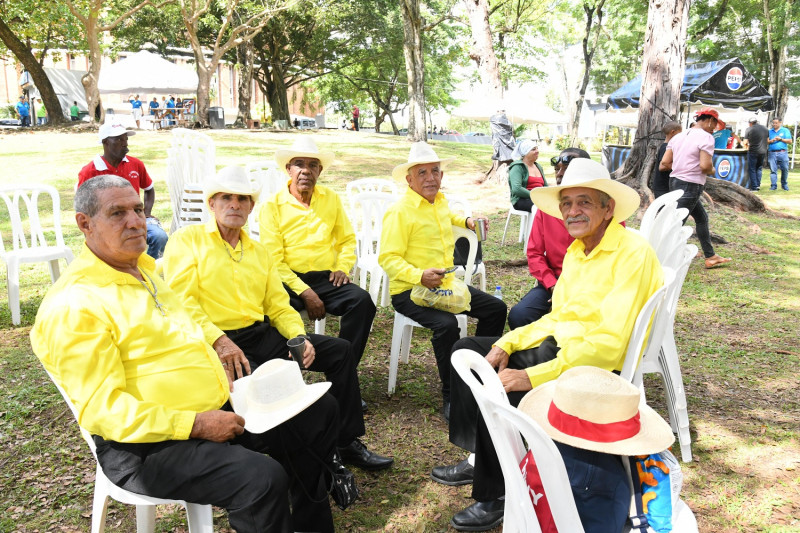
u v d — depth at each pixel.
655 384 4.39
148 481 2.27
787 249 8.49
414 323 4.08
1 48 25.14
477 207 11.32
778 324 5.55
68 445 3.55
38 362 4.61
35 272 6.80
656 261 2.85
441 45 33.75
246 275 3.36
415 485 3.21
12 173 13.13
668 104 10.27
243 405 2.66
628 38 28.78
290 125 33.72
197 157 7.35
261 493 2.18
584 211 2.88
